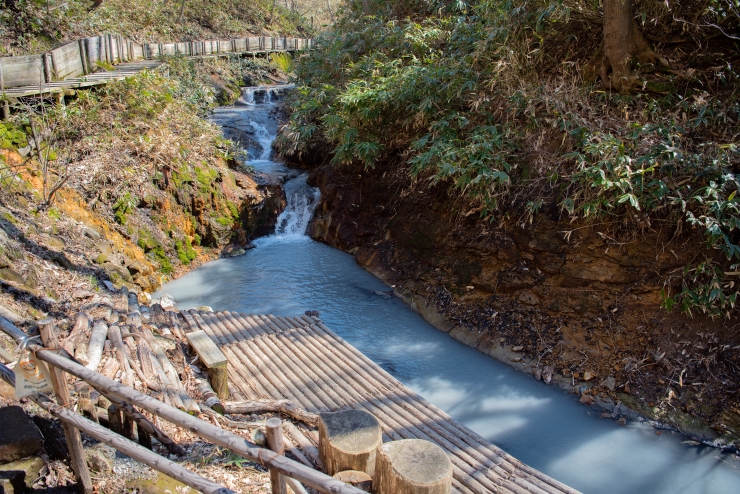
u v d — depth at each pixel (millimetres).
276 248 9430
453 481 3877
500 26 7246
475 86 6855
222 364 4426
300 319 6363
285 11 26453
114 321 4961
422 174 8008
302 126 10016
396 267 8039
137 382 3969
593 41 7289
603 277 5844
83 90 8320
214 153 9969
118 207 7461
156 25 17703
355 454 3248
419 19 10852
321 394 4742
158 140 8547
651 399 5207
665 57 6445
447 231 7422
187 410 3816
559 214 6156
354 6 13008
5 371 2701
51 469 2807
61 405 2695
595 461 4633
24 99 7219
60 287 5352
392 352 6234
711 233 4914
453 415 5176
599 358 5629
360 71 9547
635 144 5641
